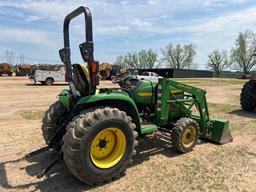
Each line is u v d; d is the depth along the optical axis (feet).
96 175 11.65
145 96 16.06
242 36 218.18
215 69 238.27
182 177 12.81
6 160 14.79
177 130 15.56
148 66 255.29
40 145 17.29
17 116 26.76
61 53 14.08
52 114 14.53
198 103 17.44
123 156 12.52
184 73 175.11
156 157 15.28
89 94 12.39
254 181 12.50
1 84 74.23
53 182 12.25
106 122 11.71
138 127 13.97
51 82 74.49
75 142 11.04
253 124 23.26
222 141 17.66
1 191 11.44
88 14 11.59
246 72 219.82
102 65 105.91
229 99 41.37
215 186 11.98
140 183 12.20
